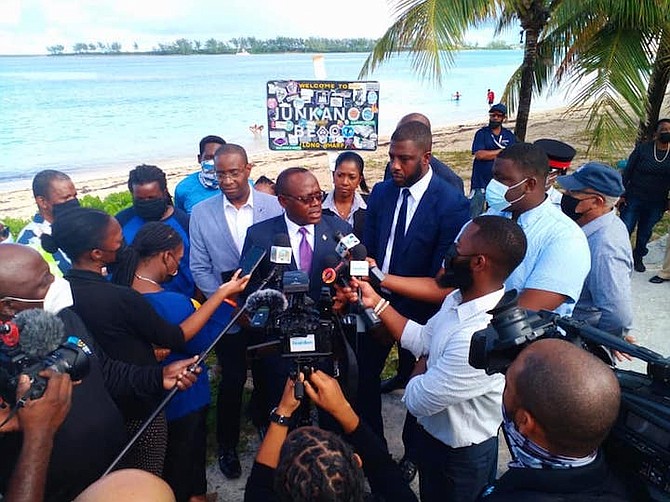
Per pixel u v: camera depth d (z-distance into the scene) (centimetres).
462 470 235
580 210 305
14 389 164
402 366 430
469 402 223
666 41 618
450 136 2308
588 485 134
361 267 256
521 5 680
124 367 241
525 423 137
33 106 4122
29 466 161
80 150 2359
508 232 209
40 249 409
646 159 643
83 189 1599
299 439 146
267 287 278
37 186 411
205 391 302
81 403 200
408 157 330
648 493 136
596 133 642
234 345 349
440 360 219
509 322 168
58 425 171
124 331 253
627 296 299
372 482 196
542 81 757
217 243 389
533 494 134
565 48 694
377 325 259
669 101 1077
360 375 352
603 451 148
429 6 595
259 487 178
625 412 143
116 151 2319
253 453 380
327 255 308
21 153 2308
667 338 521
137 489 117
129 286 281
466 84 5869
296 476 136
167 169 1864
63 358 174
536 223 262
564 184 309
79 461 195
